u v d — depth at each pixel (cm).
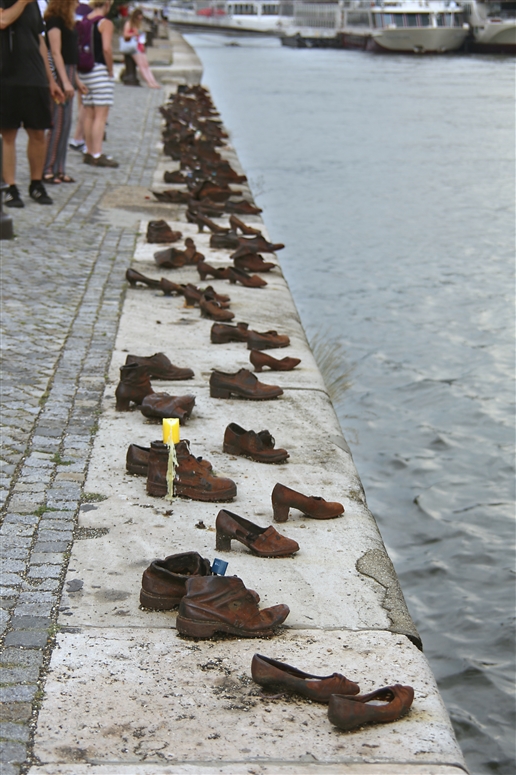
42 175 1134
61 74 1205
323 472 490
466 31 7581
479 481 770
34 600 369
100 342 676
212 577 351
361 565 402
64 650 338
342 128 3009
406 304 1259
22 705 308
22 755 285
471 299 1280
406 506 730
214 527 429
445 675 536
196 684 321
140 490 462
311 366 648
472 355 1066
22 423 536
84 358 644
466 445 838
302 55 7294
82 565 394
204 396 584
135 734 296
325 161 2402
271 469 490
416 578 630
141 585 375
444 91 4294
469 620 583
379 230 1680
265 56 7062
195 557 371
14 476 472
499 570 637
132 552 405
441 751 291
